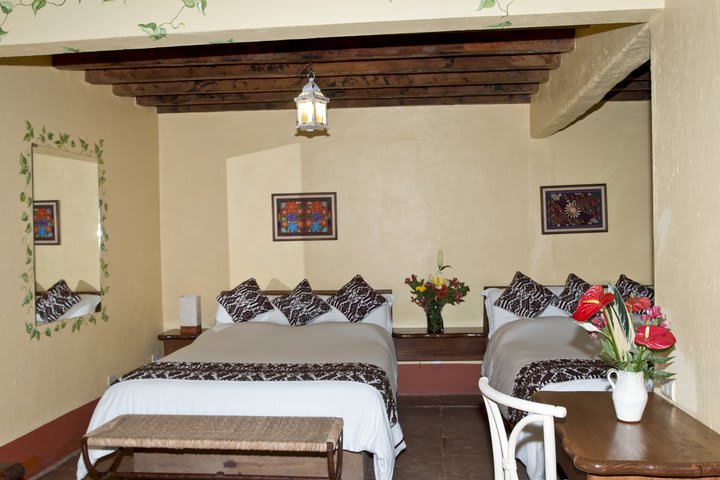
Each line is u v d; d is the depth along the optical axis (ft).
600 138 18.61
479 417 16.24
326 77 16.42
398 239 19.15
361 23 8.55
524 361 13.07
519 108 18.81
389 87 16.61
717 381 6.75
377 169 19.16
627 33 9.48
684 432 6.84
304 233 19.31
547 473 6.40
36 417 13.04
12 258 12.40
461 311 19.08
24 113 12.92
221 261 19.47
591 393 8.64
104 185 16.15
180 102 18.15
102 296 15.90
